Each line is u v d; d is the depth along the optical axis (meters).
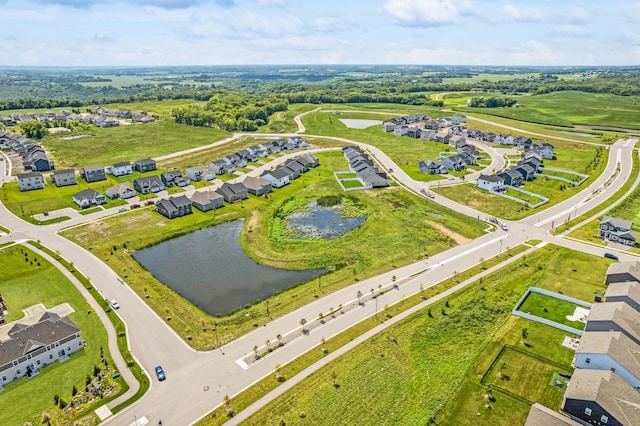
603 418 48.50
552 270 85.44
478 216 114.81
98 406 53.78
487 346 64.06
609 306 66.94
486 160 172.88
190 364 61.06
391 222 111.88
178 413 52.69
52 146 198.62
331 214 120.25
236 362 61.44
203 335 67.62
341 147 199.38
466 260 90.62
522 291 78.75
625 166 156.75
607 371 54.34
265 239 104.44
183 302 77.25
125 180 148.38
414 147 198.00
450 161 160.25
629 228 98.06
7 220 112.94
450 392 55.72
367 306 74.62
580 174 147.62
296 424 50.91
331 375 58.53
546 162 165.12
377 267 88.56
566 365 59.91
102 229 108.12
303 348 64.12
